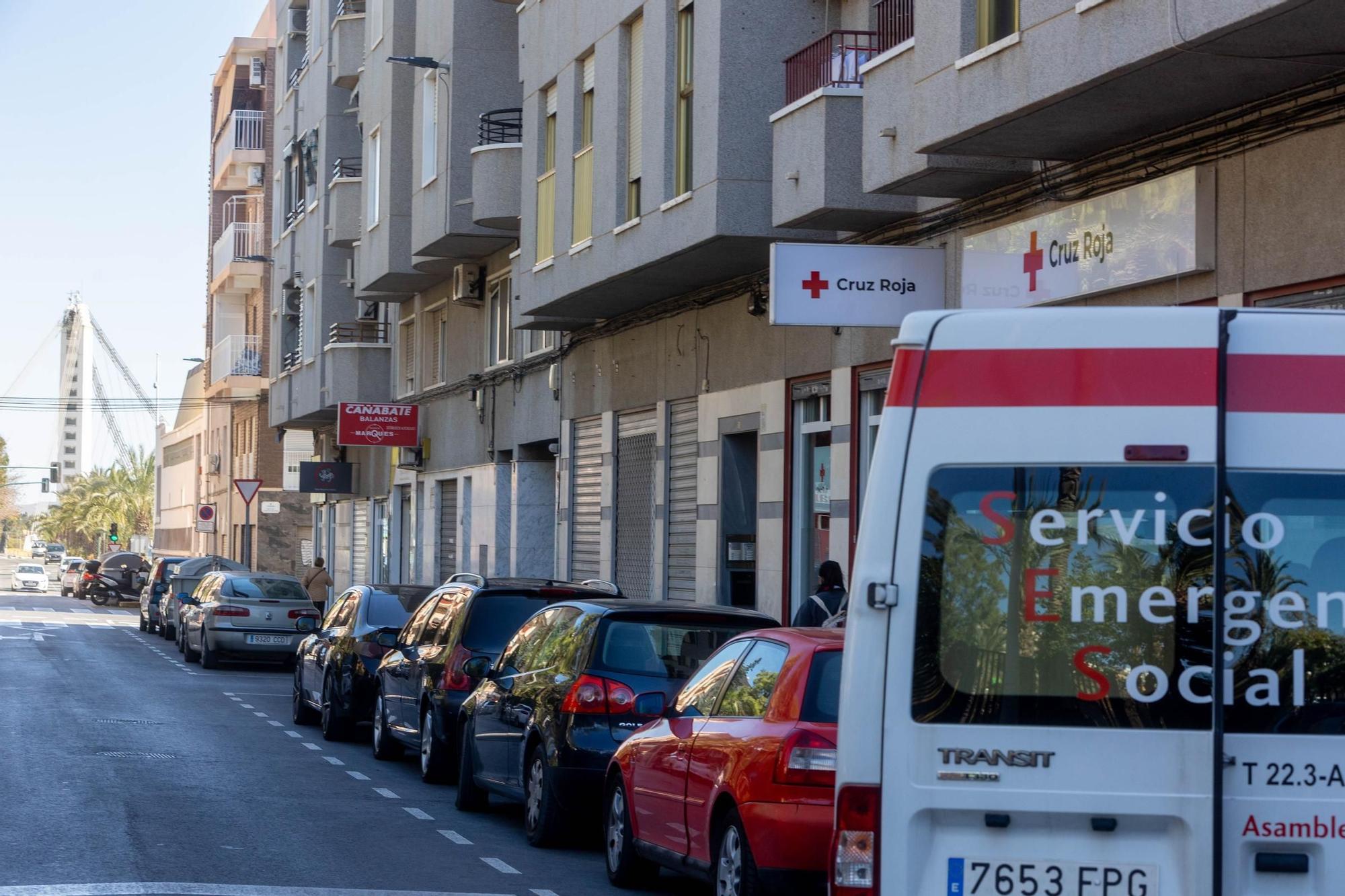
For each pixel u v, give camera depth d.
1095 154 14.49
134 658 36.03
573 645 12.80
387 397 41.81
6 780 15.15
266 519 63.50
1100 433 6.09
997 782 6.01
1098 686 6.03
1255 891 5.93
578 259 23.69
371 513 45.06
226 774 16.41
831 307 16.11
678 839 10.15
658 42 21.03
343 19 41.78
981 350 6.18
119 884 10.28
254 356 64.81
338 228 40.25
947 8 14.20
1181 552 6.04
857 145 17.17
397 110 35.53
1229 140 12.87
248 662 36.34
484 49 30.89
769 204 19.08
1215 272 13.02
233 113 66.50
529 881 11.20
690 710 10.58
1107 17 12.09
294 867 11.20
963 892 6.00
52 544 166.12
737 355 22.38
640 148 21.89
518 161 27.97
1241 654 6.00
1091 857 5.98
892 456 6.18
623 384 26.69
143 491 152.38
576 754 12.16
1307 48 11.32
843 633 9.77
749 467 22.95
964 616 6.08
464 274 33.88
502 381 32.91
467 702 14.84
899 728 6.06
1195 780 5.96
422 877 11.04
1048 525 6.09
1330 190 11.88
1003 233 15.58
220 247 70.38
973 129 13.76
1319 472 6.05
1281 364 6.09
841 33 17.55
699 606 12.96
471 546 34.72
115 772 16.11
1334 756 5.95
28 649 37.81
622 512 26.83
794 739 8.88
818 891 8.75
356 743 20.38
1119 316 6.14
